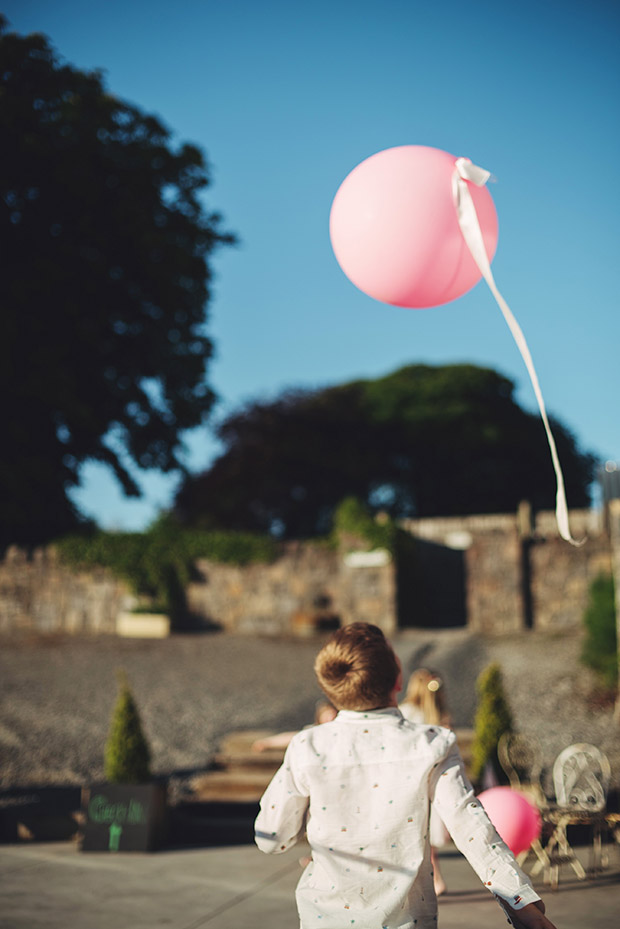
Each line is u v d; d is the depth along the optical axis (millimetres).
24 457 21953
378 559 20516
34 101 22453
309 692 13531
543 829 5824
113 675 14500
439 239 2486
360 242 2570
